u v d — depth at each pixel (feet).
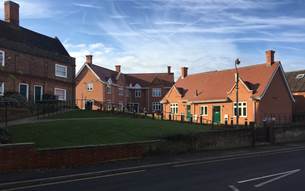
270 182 45.52
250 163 64.08
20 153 54.29
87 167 59.16
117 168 58.13
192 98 193.47
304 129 123.03
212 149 87.56
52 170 55.83
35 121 91.15
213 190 40.91
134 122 97.60
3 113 98.22
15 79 130.31
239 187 42.50
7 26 138.62
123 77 265.95
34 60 140.05
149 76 290.76
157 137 78.02
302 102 192.75
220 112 178.40
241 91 168.35
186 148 81.00
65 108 137.28
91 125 84.74
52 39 163.12
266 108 164.14
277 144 107.45
